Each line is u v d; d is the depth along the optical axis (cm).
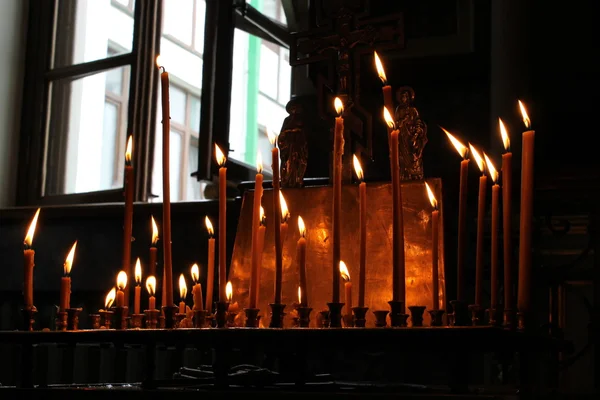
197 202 307
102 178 368
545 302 232
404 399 123
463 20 332
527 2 285
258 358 237
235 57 360
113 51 374
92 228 325
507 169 143
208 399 132
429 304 176
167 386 157
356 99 208
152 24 368
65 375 293
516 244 233
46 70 387
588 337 217
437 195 185
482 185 147
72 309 158
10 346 310
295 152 207
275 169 146
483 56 328
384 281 181
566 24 298
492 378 226
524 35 283
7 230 339
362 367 249
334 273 139
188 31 456
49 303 329
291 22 352
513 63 283
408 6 339
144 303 307
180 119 447
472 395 121
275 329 133
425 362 245
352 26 212
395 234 137
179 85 448
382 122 342
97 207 324
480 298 142
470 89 339
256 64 388
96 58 379
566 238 236
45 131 384
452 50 330
